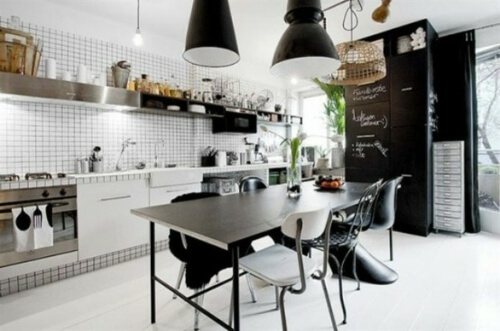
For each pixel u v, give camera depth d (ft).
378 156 13.20
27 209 7.50
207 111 13.66
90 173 9.89
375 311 6.53
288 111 19.08
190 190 11.60
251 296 7.28
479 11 10.91
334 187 8.95
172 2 9.78
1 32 7.86
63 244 8.30
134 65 11.70
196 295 5.85
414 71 12.07
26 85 8.05
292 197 7.45
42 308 6.87
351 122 14.10
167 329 6.02
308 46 6.21
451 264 9.03
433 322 6.08
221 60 6.71
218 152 13.85
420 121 11.98
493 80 12.32
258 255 5.96
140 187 10.01
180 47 13.28
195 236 4.41
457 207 11.77
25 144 9.16
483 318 6.20
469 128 12.04
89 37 10.46
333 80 9.19
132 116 11.84
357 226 7.03
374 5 10.19
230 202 6.84
